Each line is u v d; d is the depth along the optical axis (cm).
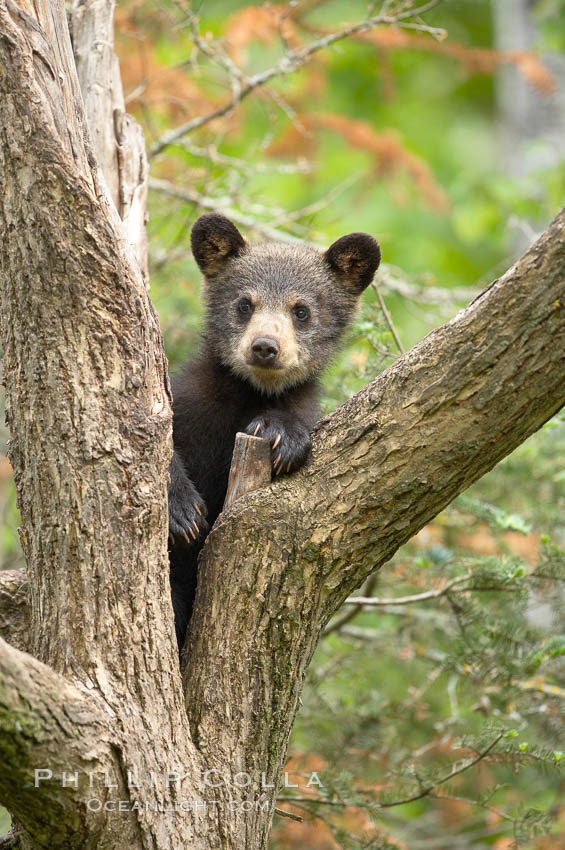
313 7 1853
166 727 685
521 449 1334
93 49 1096
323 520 758
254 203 1706
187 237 1548
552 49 2089
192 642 764
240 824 705
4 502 1579
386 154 1888
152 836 655
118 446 707
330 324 1184
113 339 718
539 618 1638
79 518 693
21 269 711
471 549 1381
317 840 1167
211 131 1691
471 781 1441
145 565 707
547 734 1230
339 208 2512
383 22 1455
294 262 1186
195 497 920
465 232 2119
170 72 1609
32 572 711
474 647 1148
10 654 600
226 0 2470
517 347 707
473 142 3100
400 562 1226
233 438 1118
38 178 707
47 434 704
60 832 637
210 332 1170
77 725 624
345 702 1325
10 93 713
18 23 732
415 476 743
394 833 1365
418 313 1589
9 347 725
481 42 3150
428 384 739
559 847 1235
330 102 2839
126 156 1076
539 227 2058
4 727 584
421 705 1324
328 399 1273
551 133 2395
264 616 747
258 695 737
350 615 1234
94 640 677
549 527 1395
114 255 723
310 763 1221
